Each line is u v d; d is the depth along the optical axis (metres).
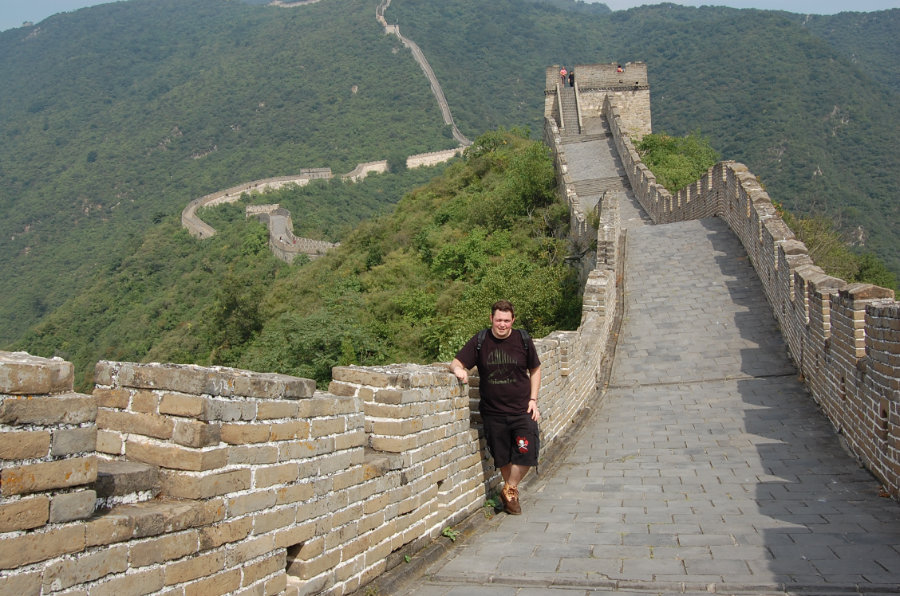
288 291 45.12
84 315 72.50
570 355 11.87
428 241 35.84
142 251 83.50
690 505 7.59
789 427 10.89
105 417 4.05
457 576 5.69
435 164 124.88
